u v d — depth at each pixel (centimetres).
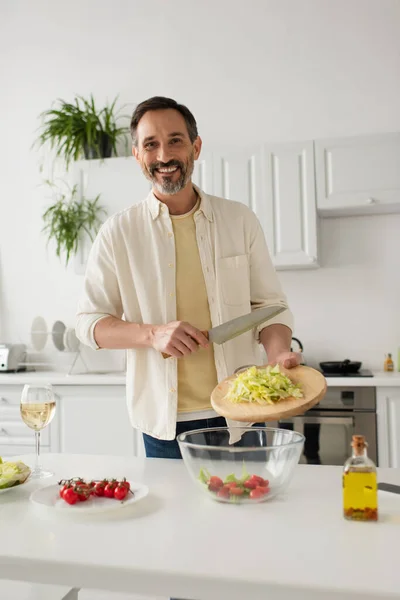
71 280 395
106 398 324
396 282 350
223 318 177
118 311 186
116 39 399
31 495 108
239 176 336
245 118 374
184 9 388
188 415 169
